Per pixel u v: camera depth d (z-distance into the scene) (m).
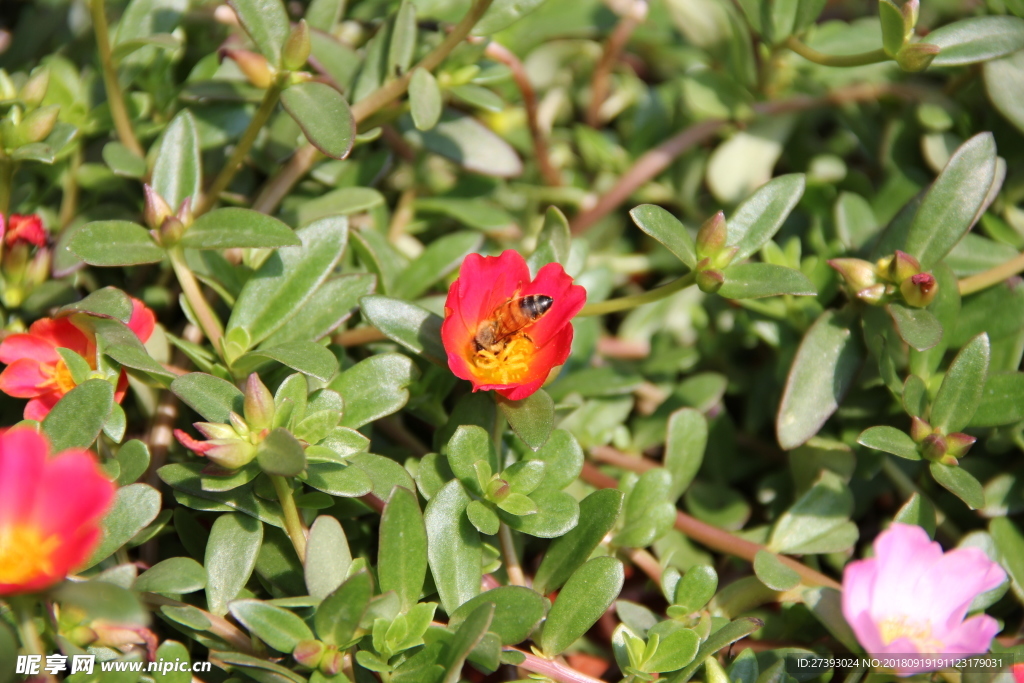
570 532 0.47
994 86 0.51
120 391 0.47
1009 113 0.51
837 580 0.50
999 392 0.48
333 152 0.47
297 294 0.48
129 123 0.50
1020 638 0.48
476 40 0.50
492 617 0.45
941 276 0.49
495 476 0.46
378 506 0.48
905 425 0.50
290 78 0.48
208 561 0.46
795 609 0.48
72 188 0.51
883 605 0.46
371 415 0.47
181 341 0.48
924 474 0.50
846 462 0.50
